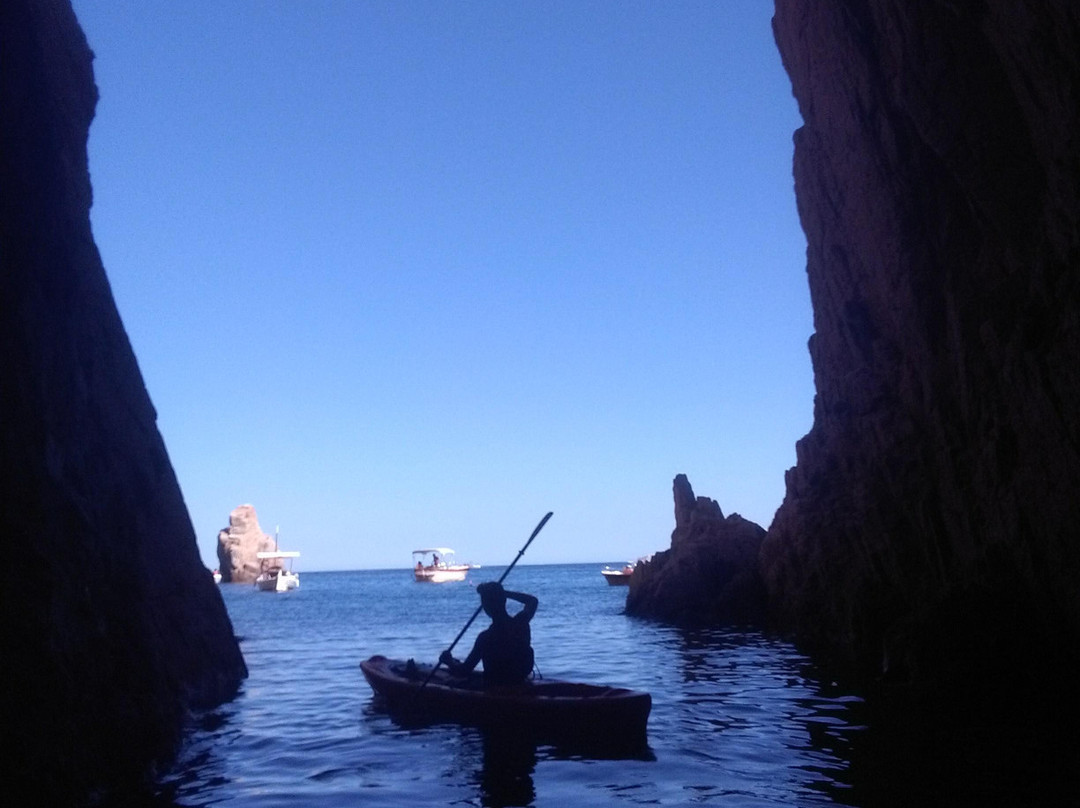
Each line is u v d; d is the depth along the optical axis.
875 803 5.51
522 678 9.13
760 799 5.71
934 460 14.40
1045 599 10.45
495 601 9.37
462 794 6.09
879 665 13.05
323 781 6.54
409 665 10.36
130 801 5.95
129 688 6.91
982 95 11.88
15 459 5.48
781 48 20.69
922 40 12.41
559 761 7.06
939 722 8.25
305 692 11.61
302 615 34.44
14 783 4.84
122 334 9.92
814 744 7.44
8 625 5.11
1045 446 10.16
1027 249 11.70
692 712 9.27
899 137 15.20
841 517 17.69
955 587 12.90
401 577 165.62
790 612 19.73
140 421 9.81
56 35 8.16
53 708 5.40
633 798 5.85
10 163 6.07
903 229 15.38
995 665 10.06
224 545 100.12
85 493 6.88
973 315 12.97
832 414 19.39
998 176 11.96
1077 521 9.61
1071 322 9.43
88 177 9.52
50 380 6.34
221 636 11.88
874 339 18.12
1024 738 7.40
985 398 12.23
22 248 6.12
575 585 74.44
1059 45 9.11
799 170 20.92
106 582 7.04
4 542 5.21
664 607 26.25
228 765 7.16
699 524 27.95
